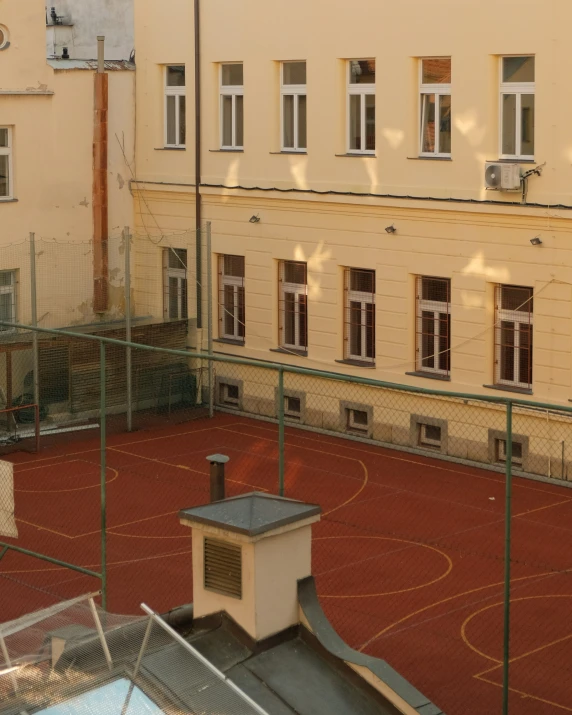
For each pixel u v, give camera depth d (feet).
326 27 93.20
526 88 82.43
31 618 39.11
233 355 103.14
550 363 81.87
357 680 35.60
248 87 99.76
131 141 108.78
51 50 126.62
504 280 84.17
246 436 94.73
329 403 95.61
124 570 65.67
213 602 37.35
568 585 62.59
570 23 78.54
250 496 38.52
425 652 54.65
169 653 35.09
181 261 103.60
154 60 106.63
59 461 88.53
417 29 87.20
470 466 84.94
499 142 84.33
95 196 105.19
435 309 89.56
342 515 74.69
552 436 81.35
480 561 66.33
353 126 93.76
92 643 35.50
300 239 97.35
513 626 57.36
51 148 102.42
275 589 36.78
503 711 44.39
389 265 91.20
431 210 87.51
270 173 98.89
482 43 83.41
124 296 107.24
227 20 100.42
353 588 62.69
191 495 79.66
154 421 99.50
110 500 78.84
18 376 96.94
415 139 88.94
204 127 103.50
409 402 90.22
